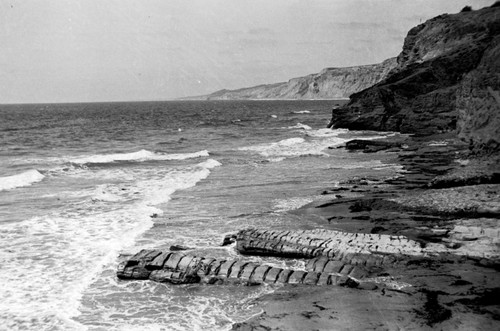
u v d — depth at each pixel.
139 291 12.21
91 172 31.36
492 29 65.62
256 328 9.91
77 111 161.62
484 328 9.43
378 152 39.81
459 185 22.62
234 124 84.50
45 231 17.05
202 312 11.02
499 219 16.66
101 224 18.06
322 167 32.78
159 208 21.00
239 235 15.67
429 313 10.18
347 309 10.60
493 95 28.27
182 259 13.41
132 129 71.56
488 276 12.13
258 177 29.16
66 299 11.52
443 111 54.31
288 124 84.00
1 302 11.26
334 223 17.86
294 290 11.89
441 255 13.71
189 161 36.81
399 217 17.88
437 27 74.56
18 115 126.75
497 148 27.78
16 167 33.56
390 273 12.65
